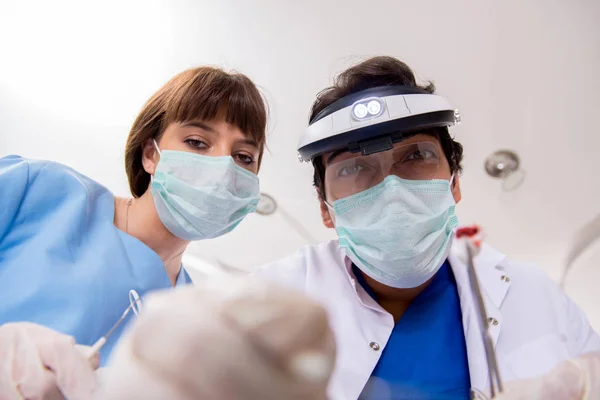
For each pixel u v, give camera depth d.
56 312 0.75
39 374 0.50
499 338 0.80
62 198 0.94
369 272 0.87
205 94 1.02
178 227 1.04
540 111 2.03
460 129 2.12
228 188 1.01
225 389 0.27
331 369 0.30
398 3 1.78
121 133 2.01
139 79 1.89
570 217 2.21
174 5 1.75
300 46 1.90
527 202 2.27
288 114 2.09
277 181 2.33
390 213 0.82
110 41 1.79
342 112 0.82
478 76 1.97
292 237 2.54
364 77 0.94
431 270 0.84
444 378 0.76
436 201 0.86
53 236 0.85
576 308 0.90
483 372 0.73
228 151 1.04
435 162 0.88
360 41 1.89
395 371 0.78
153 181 1.02
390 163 0.85
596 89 1.92
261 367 0.28
